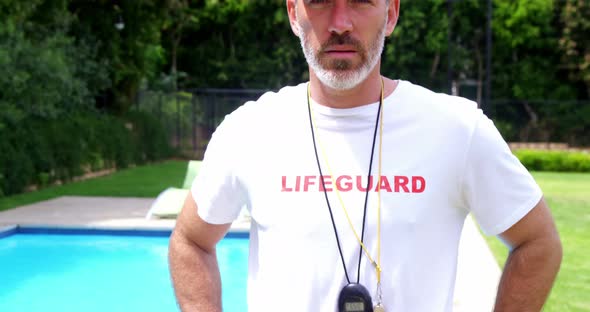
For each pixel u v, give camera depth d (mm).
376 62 1622
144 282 6543
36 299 5941
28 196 11250
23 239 8281
